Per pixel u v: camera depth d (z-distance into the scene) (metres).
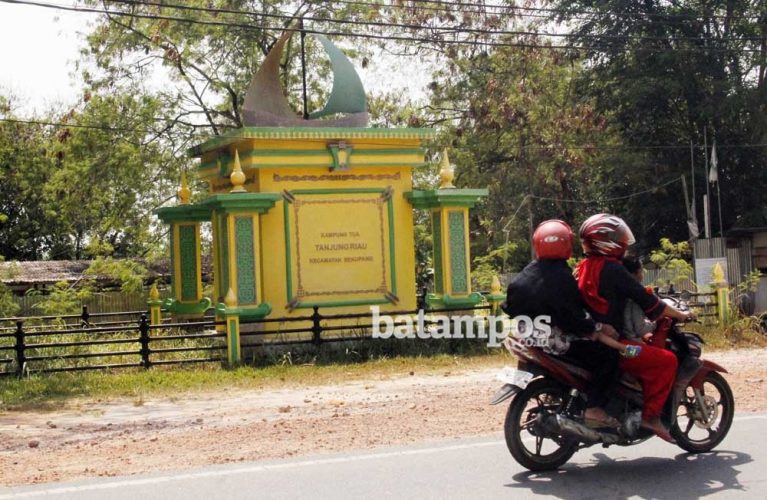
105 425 10.63
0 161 40.50
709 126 33.25
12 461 8.59
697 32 32.56
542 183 34.03
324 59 32.41
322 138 17.02
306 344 16.33
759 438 8.55
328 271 17.28
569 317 7.19
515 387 7.20
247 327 16.52
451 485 7.10
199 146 18.72
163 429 10.23
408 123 33.25
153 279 32.47
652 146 33.81
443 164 17.92
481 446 8.45
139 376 14.29
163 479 7.46
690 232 29.95
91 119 29.72
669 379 7.39
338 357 16.05
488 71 33.28
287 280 16.98
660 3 32.59
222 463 8.08
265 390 13.13
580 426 7.23
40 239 43.28
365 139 17.36
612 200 35.03
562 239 7.34
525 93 32.22
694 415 7.99
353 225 17.45
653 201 33.81
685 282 22.78
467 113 33.34
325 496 6.84
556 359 7.30
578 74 35.12
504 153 34.22
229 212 16.27
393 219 17.72
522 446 7.41
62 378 14.19
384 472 7.53
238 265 16.27
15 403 12.38
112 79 30.08
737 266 23.78
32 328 18.94
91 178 29.83
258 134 16.59
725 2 32.38
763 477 7.20
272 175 16.95
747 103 31.45
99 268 26.75
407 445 8.59
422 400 11.55
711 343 16.92
